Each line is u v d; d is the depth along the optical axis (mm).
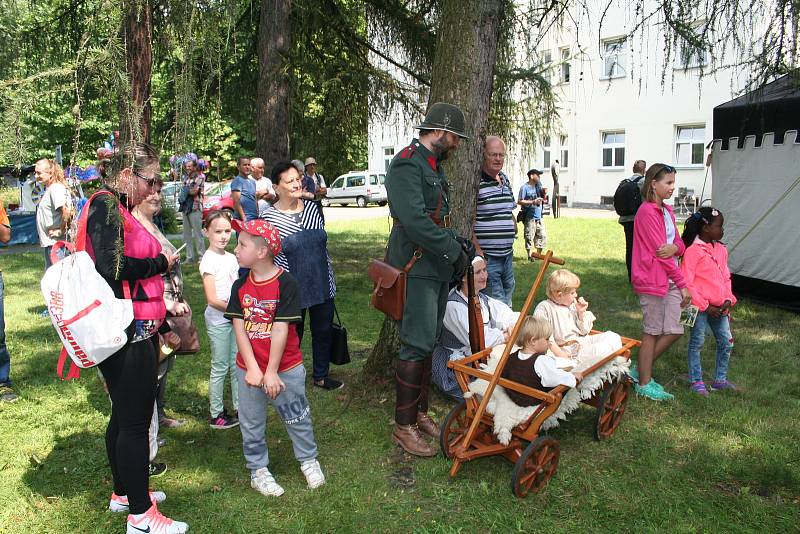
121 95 2770
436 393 4633
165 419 4207
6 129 2656
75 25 5496
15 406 4586
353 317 7164
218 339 4016
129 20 2982
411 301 3684
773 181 7512
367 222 19688
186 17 3258
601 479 3471
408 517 3104
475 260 4262
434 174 3590
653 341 4652
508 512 3121
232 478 3516
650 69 18094
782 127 7336
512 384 3406
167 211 16828
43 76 2742
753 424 4195
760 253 7797
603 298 8141
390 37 8258
